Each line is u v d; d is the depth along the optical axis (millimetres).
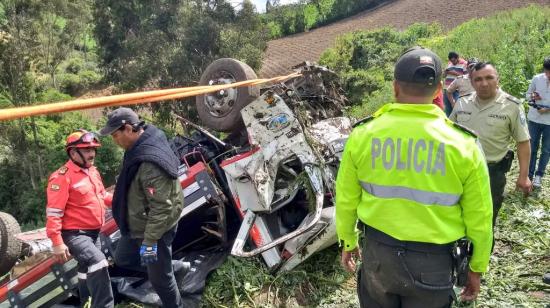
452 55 7664
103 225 4281
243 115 4688
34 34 20812
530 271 3719
